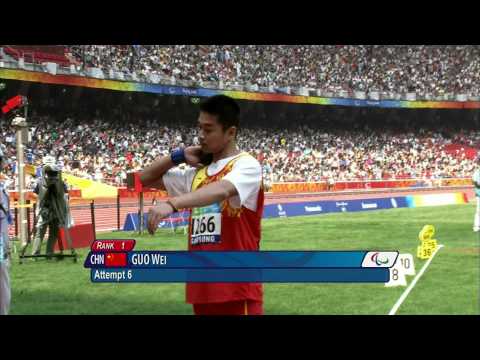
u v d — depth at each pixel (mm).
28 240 13984
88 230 15938
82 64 42719
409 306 8812
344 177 50969
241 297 3902
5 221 5297
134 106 49094
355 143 59438
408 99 61812
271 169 47375
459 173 57344
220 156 4000
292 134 57156
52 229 13180
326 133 59969
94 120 45469
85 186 25047
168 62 48469
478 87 65062
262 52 56094
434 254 13742
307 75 57656
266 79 53844
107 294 9742
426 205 33906
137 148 44062
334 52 61562
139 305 8945
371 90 60938
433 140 64688
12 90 41531
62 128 41906
